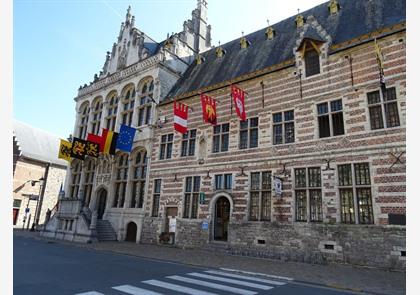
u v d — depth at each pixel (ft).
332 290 27.91
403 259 37.04
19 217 115.44
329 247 43.14
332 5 61.62
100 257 44.83
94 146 80.59
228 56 77.77
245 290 26.05
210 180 61.11
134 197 77.71
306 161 48.96
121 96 89.04
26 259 39.58
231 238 53.72
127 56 94.79
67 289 24.20
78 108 103.50
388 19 49.47
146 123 80.18
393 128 41.88
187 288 25.90
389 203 39.86
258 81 59.52
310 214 46.91
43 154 129.29
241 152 57.77
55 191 129.80
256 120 58.13
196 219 61.00
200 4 105.40
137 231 71.46
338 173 45.70
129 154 80.18
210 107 60.44
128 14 100.01
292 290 26.91
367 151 43.34
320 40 51.98
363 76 46.60
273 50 65.46
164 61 82.23
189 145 67.92
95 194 86.53
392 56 44.55
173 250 56.80
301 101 52.39
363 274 35.47
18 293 22.59
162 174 70.90
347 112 46.83
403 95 42.27
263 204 52.75
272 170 52.60
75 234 72.69
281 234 48.11
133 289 24.79
